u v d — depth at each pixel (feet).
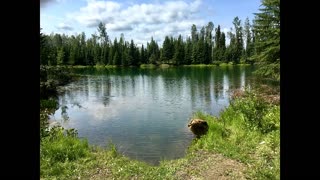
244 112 37.22
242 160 23.72
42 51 118.52
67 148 27.04
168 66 288.10
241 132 31.78
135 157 29.68
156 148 33.01
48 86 86.63
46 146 26.71
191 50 298.35
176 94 87.30
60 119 52.42
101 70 228.02
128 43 300.40
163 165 25.26
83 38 338.95
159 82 126.62
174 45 305.53
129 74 181.88
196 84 113.60
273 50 76.07
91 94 90.68
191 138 36.81
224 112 43.19
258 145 26.96
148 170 23.76
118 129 43.86
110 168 24.06
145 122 48.88
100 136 39.55
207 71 197.67
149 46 318.45
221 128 34.68
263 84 89.30
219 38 328.70
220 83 113.70
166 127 44.37
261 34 79.41
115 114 57.47
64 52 254.68
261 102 39.19
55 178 21.48
